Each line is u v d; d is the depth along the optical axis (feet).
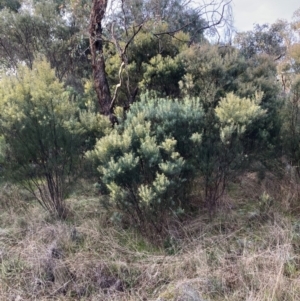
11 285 9.06
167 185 10.25
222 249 10.14
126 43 19.25
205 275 8.86
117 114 14.88
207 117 12.26
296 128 13.48
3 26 25.76
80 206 13.16
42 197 12.76
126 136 10.97
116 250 10.45
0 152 12.22
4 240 11.02
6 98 11.88
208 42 21.16
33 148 12.05
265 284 8.26
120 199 10.66
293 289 8.10
